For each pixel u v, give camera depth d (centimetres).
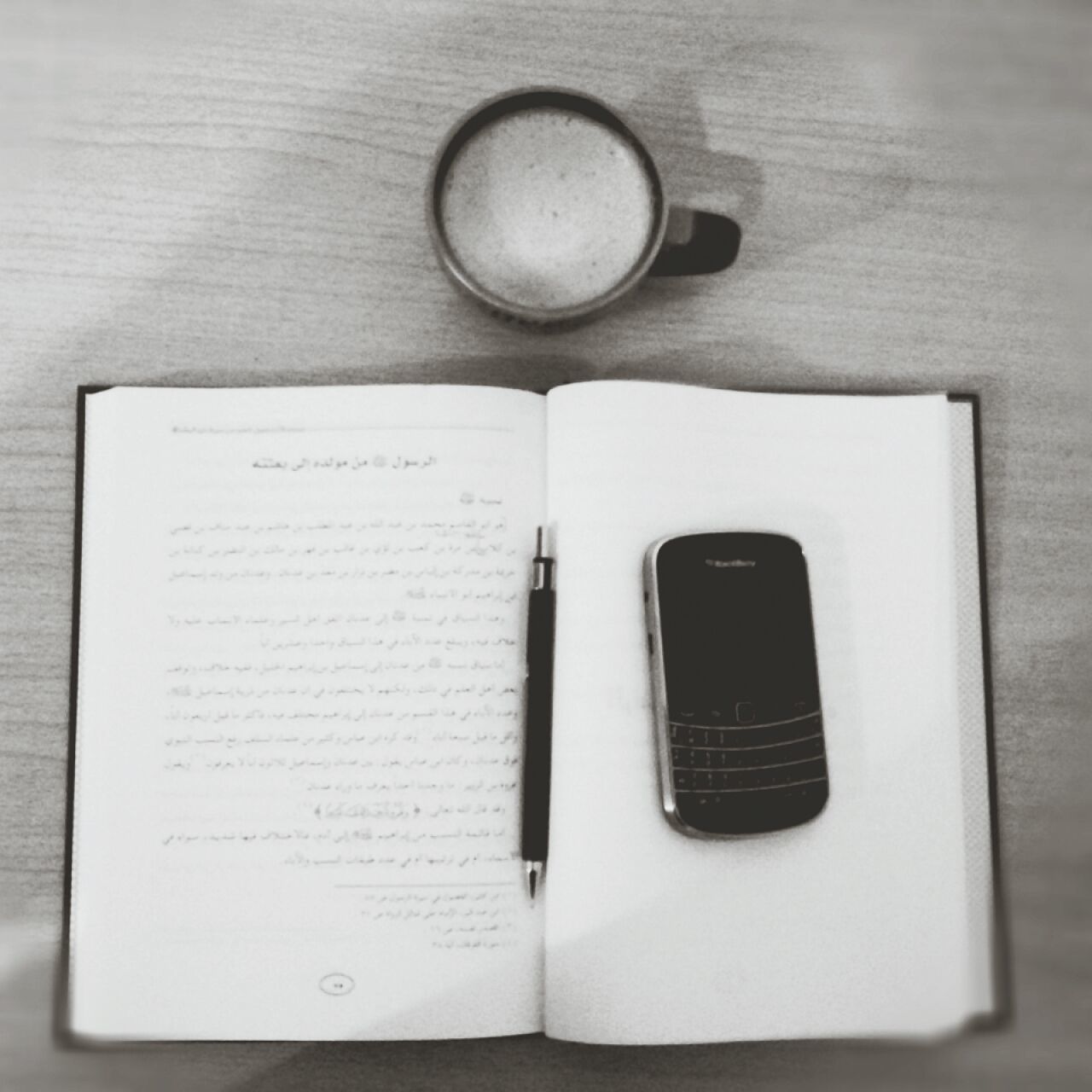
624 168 42
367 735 44
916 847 45
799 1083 44
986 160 49
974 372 48
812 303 48
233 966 43
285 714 44
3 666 45
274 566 45
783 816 44
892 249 48
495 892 44
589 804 44
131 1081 43
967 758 46
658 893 44
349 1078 44
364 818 44
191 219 47
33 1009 43
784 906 44
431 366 47
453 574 45
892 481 47
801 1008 44
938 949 44
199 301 47
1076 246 49
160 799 44
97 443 45
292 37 48
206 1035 43
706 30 49
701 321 48
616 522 45
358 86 48
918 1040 44
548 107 42
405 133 47
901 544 47
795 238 48
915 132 49
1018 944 45
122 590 45
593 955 43
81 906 43
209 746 44
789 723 44
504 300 41
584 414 46
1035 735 47
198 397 45
